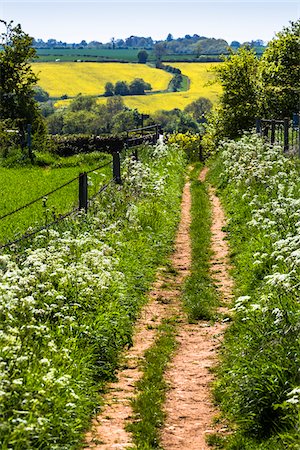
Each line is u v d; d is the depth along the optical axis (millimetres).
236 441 10305
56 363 11602
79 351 12930
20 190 33281
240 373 11992
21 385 9727
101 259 16359
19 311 12250
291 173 26703
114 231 21719
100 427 10992
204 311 17234
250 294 17188
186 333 16094
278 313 12109
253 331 13312
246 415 10867
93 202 23766
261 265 18156
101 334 13969
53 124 172125
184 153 55594
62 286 14523
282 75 57125
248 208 26375
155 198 28938
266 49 58344
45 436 9516
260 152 33281
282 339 11789
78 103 186750
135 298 17703
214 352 14625
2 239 20031
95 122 168625
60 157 51750
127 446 10266
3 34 64250
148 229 24719
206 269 21391
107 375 13117
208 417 11516
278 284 12953
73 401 10758
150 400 11891
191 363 14078
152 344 15125
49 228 20391
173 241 25359
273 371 11141
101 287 14859
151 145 50281
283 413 10422
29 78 65875
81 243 17078
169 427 11133
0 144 51906
